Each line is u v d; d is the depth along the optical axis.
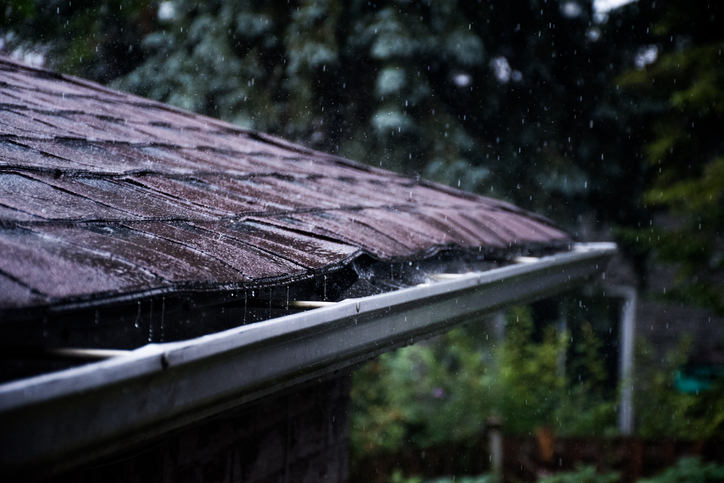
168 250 1.26
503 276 2.52
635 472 6.89
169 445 2.06
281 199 2.21
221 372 1.19
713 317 12.35
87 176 1.73
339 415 3.24
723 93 9.48
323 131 10.30
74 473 1.70
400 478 6.60
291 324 1.30
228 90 10.09
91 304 0.93
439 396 7.76
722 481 6.27
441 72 10.37
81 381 0.85
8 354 0.91
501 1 10.20
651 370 9.51
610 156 11.12
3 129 1.99
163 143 2.66
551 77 10.85
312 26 9.65
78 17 11.84
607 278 12.05
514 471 6.94
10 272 0.91
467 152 10.05
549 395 8.03
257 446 2.56
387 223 2.31
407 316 1.97
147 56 11.30
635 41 11.55
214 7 10.52
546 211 10.68
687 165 10.77
